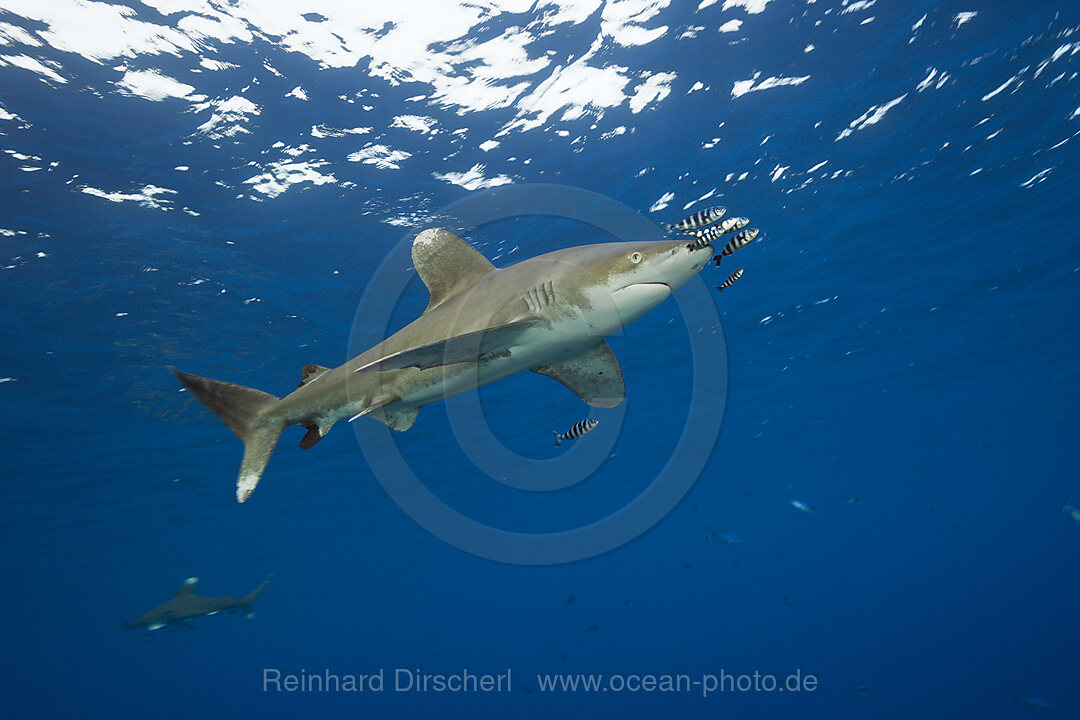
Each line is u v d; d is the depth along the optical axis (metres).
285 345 14.36
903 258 15.93
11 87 7.58
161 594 58.19
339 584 77.44
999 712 31.38
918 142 11.34
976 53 9.40
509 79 8.95
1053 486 109.38
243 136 8.98
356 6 7.67
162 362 14.00
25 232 9.59
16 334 12.04
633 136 10.20
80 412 15.79
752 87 9.59
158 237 10.30
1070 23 8.93
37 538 28.69
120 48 7.52
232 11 7.46
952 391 32.47
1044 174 12.92
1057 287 19.73
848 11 8.51
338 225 10.88
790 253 14.41
